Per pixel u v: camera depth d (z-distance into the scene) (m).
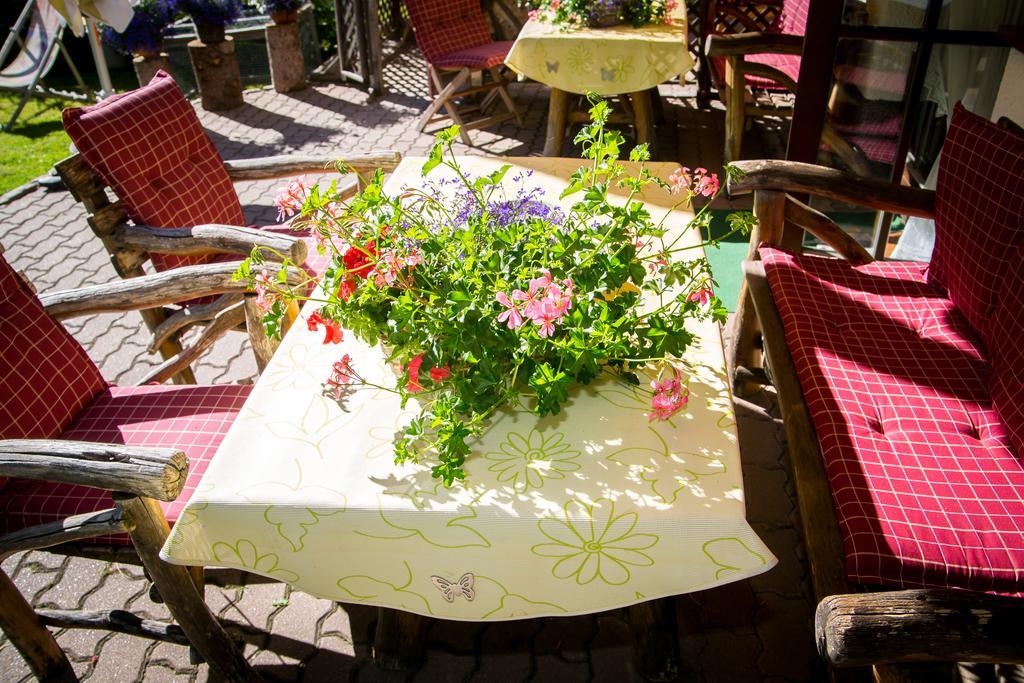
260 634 2.16
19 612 1.90
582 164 2.69
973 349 2.19
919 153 3.33
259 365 2.32
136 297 2.23
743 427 2.80
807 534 1.69
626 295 1.62
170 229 2.54
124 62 8.01
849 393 2.05
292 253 2.25
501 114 5.48
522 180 2.54
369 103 6.41
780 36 4.01
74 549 1.84
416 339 1.51
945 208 2.38
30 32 6.39
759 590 2.22
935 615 1.26
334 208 1.69
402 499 1.43
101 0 3.79
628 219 1.58
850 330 2.31
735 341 2.88
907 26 3.01
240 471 1.51
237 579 2.31
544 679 2.03
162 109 2.77
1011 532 1.63
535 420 1.60
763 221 2.70
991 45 2.98
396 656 2.00
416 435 1.42
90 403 2.18
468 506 1.41
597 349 1.48
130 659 2.12
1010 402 1.88
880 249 3.65
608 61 4.24
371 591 1.53
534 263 1.58
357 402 1.68
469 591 1.49
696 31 6.15
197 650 1.89
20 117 6.56
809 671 2.01
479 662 2.07
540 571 1.44
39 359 2.05
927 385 2.08
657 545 1.39
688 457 1.51
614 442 1.54
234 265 2.21
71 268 4.20
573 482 1.45
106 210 2.58
